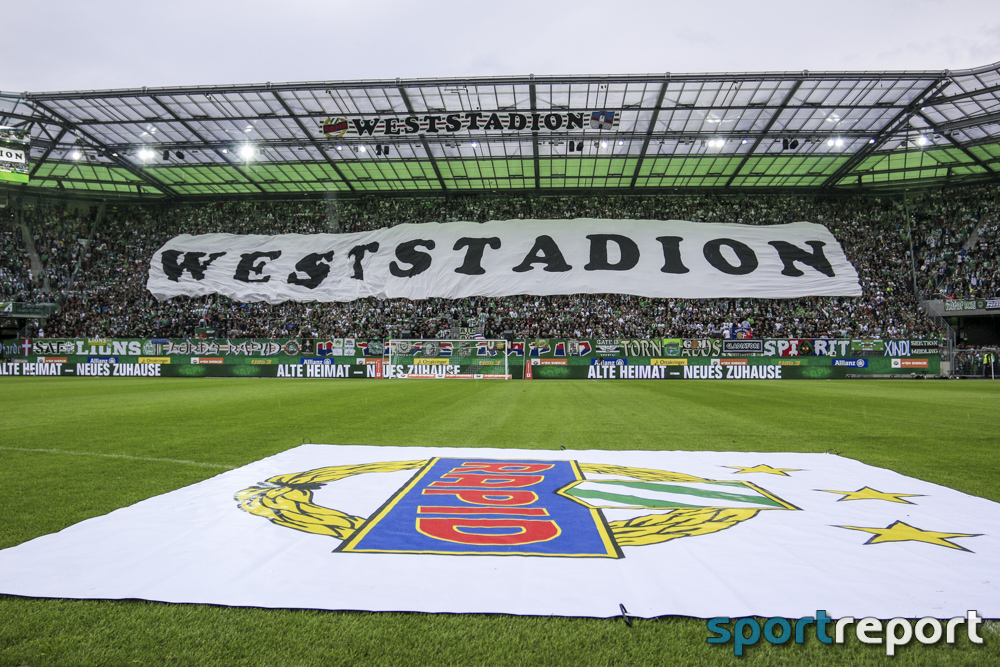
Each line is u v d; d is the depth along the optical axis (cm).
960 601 314
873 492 554
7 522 459
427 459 713
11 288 3816
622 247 3888
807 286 3609
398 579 339
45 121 3112
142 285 3931
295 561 367
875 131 3181
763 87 2742
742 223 4069
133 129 3238
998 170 3709
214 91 2773
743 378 3164
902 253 3816
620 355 3203
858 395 1853
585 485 573
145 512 477
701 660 260
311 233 4178
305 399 1670
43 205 4247
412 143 3331
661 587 328
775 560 369
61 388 2189
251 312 3775
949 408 1420
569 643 272
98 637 279
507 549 388
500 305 3731
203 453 777
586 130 3231
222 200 4462
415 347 3281
